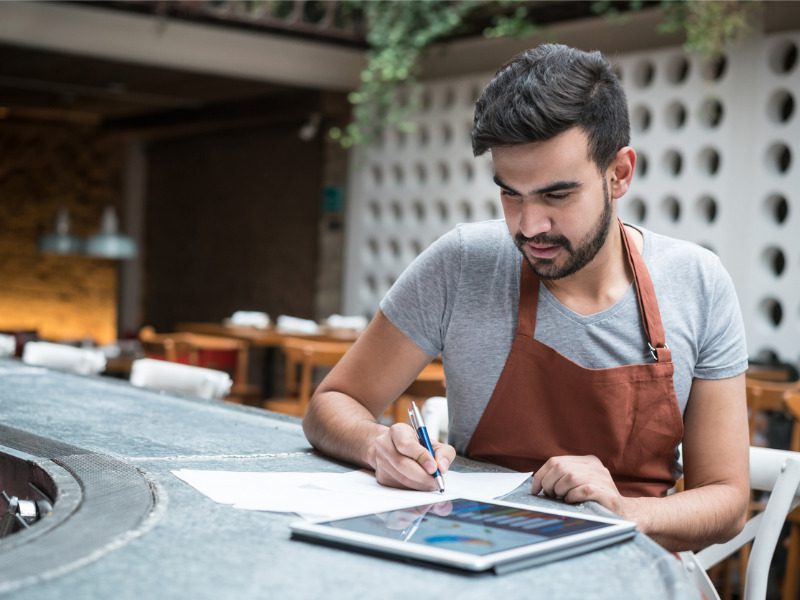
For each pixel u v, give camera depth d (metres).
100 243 8.53
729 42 5.68
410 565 0.98
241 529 1.09
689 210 6.19
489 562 0.95
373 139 8.09
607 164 1.38
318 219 8.85
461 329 1.62
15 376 2.40
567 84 1.32
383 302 1.68
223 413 1.96
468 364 1.62
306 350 5.48
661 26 5.98
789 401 3.64
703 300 1.57
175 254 10.77
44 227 11.34
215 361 7.28
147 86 8.85
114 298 11.38
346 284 8.85
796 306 5.67
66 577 0.90
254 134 9.60
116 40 6.99
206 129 10.15
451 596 0.89
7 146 11.12
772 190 5.77
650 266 1.57
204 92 9.02
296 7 7.38
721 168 6.00
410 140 8.06
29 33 6.71
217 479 1.33
